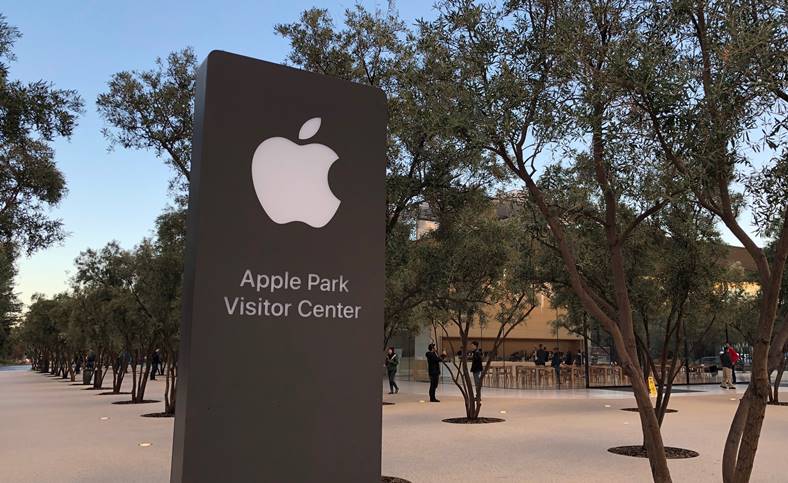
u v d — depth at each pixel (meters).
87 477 8.01
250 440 3.76
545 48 5.80
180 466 3.59
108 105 9.57
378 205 4.47
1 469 8.59
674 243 9.76
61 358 47.19
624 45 5.45
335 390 4.11
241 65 4.04
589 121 5.37
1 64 7.59
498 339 14.53
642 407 5.86
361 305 4.30
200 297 3.70
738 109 5.24
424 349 32.47
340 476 4.06
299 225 4.11
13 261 11.39
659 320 14.41
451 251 9.74
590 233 9.60
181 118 9.72
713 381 29.78
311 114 4.26
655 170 5.66
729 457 5.55
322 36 8.42
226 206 3.86
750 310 18.09
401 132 7.51
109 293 20.14
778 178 5.48
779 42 5.11
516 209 8.62
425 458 9.25
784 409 17.19
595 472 8.19
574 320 16.98
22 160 9.08
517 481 7.64
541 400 20.16
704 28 5.63
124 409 17.78
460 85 5.93
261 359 3.86
